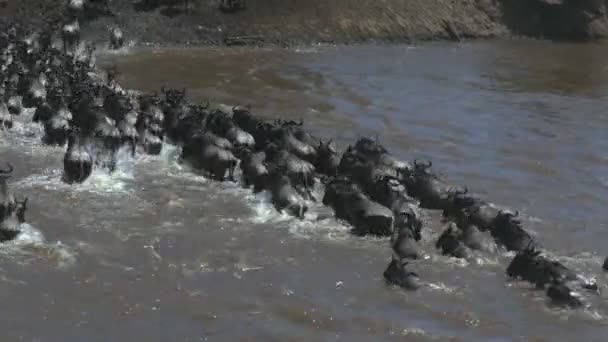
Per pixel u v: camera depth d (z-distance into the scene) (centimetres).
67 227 3922
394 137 5906
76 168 4478
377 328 3128
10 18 8738
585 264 3766
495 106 7075
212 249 3759
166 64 8125
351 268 3634
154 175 4731
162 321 3123
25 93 5997
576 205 4609
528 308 3325
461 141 5891
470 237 3878
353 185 4216
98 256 3631
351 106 6794
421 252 3819
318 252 3784
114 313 3167
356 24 9931
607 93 7838
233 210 4250
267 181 4388
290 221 4131
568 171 5269
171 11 9350
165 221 4059
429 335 3088
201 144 4781
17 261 3541
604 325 3203
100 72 7538
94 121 4794
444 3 10750
